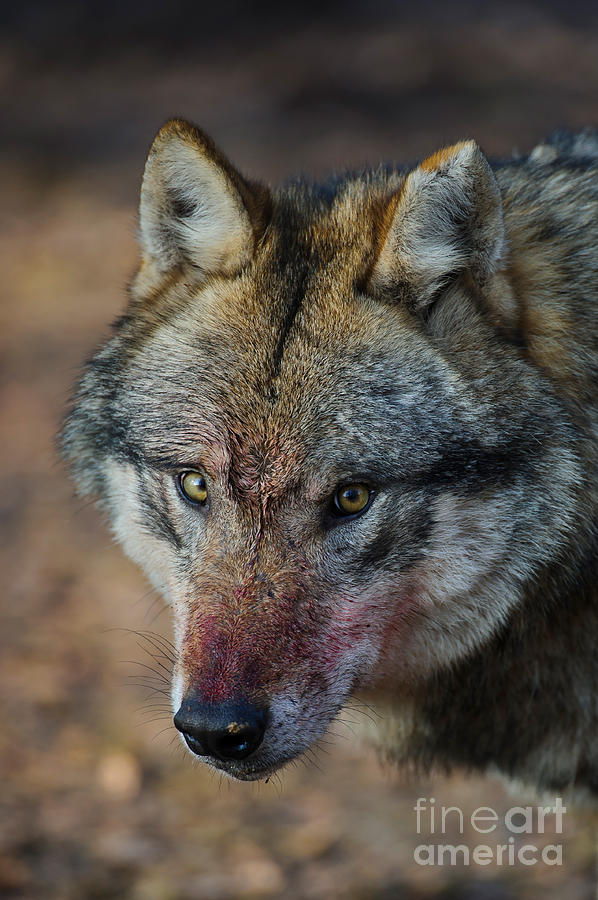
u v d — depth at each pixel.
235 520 6.78
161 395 7.17
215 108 34.38
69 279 25.98
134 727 12.22
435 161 6.71
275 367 6.89
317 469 6.68
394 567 6.88
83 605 14.60
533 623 7.34
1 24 43.25
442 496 6.84
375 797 11.34
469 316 7.12
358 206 7.65
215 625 6.54
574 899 9.70
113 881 9.79
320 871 10.10
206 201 7.39
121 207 29.73
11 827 10.32
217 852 10.33
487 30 38.12
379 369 6.86
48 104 36.94
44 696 12.63
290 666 6.57
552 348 7.20
